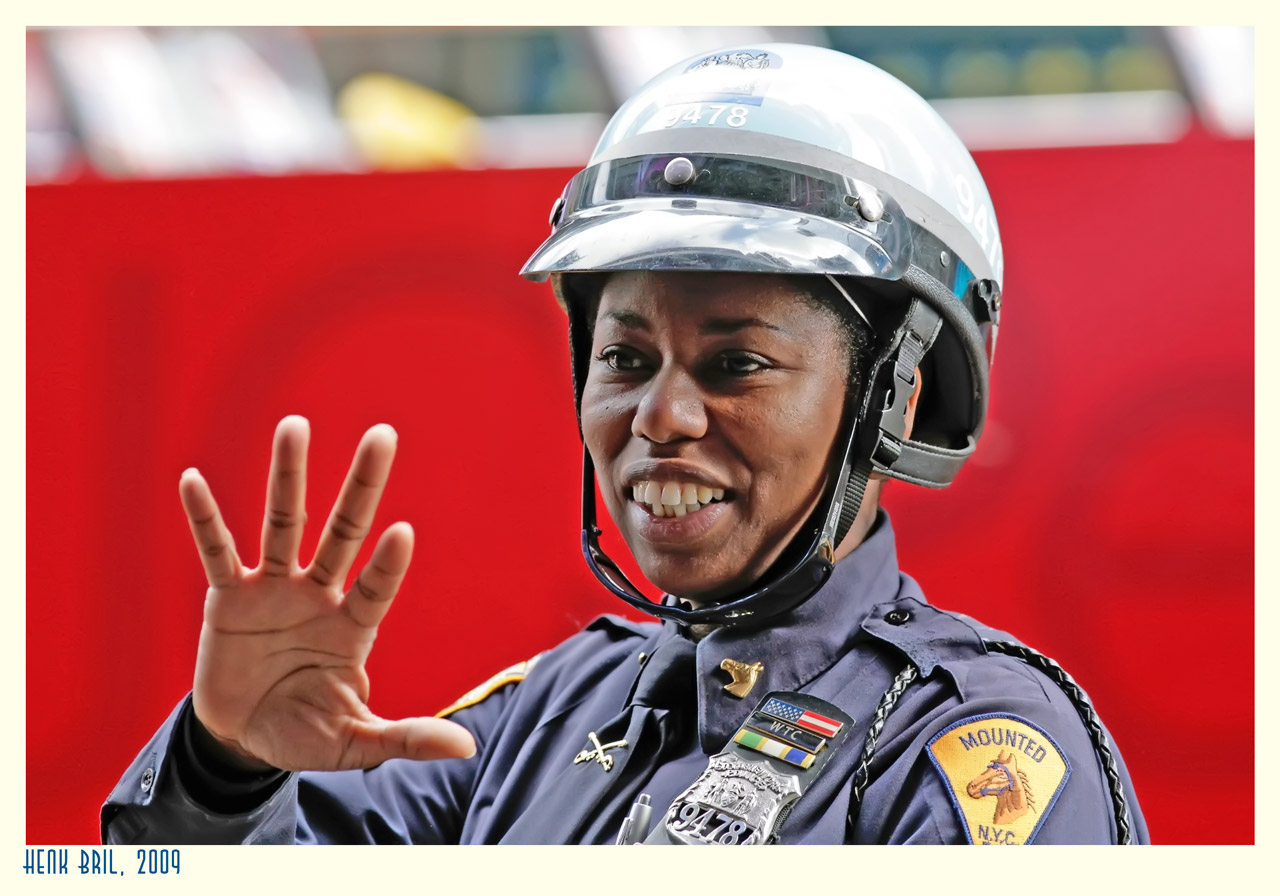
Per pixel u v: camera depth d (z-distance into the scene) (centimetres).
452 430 637
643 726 319
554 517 632
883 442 305
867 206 303
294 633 274
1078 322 612
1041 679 305
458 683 629
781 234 293
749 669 310
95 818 639
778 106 314
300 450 268
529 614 629
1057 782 279
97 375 650
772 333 294
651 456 297
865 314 307
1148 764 597
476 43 682
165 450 647
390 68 684
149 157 667
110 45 679
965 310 321
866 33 652
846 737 293
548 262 307
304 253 651
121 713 643
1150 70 637
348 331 645
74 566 645
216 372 647
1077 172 618
